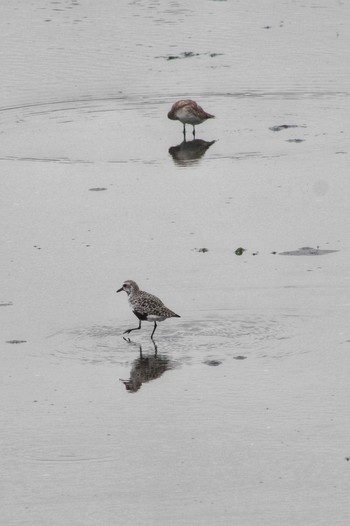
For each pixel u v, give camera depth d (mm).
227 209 25797
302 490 14516
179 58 38312
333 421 16203
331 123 32312
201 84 35844
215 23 42875
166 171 28641
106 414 16578
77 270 22250
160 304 19141
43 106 33969
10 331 19500
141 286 21234
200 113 31641
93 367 18125
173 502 14273
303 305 20203
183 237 24047
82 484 14719
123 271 22125
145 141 31234
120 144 30953
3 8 45500
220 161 29359
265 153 29906
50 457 15398
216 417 16406
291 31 41438
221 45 39812
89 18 43812
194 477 14844
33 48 39375
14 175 28438
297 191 26906
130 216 25469
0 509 14188
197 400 16922
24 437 15961
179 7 45844
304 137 31219
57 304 20625
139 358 18375
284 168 28578
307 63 37625
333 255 22734
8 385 17547
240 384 17375
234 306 20234
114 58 38281
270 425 16141
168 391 17219
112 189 27328
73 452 15516
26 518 13984
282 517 13906
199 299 20562
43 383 17609
